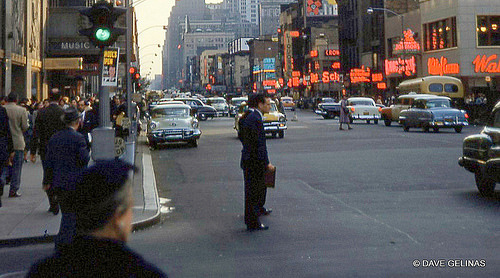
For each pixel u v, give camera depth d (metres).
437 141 25.19
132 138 18.53
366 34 79.00
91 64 38.44
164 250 7.56
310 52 106.81
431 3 58.59
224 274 6.33
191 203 11.38
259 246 7.66
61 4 44.50
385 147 22.67
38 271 1.82
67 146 7.13
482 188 11.42
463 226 8.67
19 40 28.77
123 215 1.94
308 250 7.38
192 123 25.16
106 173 1.92
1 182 10.23
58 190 6.99
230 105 60.72
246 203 8.76
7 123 10.19
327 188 12.84
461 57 53.28
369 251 7.26
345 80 86.00
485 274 6.18
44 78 35.78
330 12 132.12
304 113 70.62
